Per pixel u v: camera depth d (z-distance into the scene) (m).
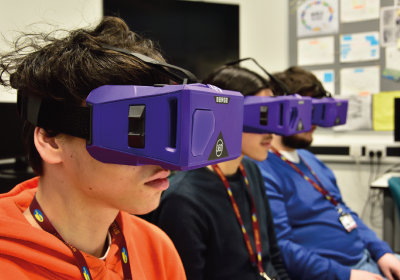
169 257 0.63
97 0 2.10
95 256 0.50
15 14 1.54
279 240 1.20
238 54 2.48
